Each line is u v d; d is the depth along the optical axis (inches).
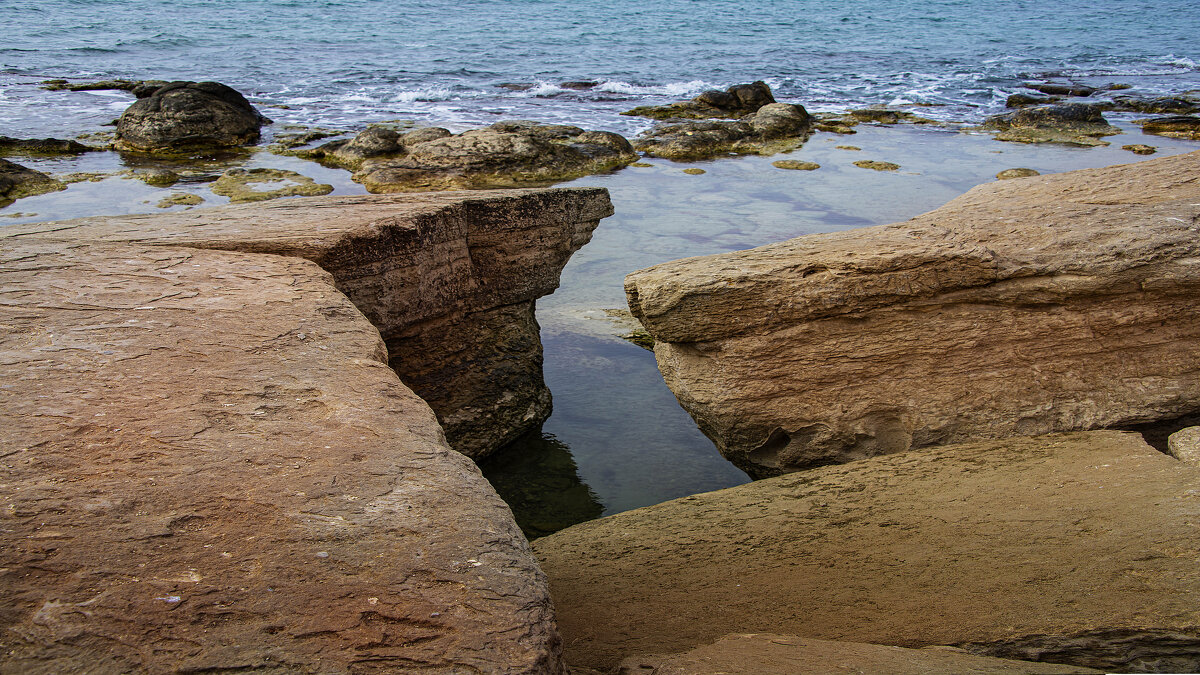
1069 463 209.8
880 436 260.1
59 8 1850.4
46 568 98.4
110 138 813.9
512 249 304.5
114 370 152.6
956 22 2021.4
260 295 197.9
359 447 132.1
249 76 1195.3
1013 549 160.4
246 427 135.8
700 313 247.4
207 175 681.0
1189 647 122.1
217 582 99.1
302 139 823.1
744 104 1026.7
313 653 90.1
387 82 1182.3
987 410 254.5
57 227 255.9
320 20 1867.6
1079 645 125.6
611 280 464.8
